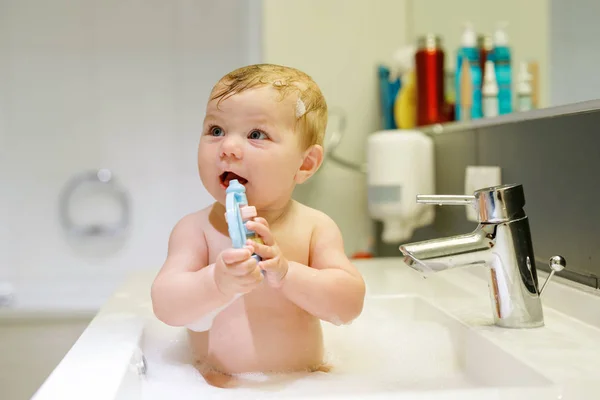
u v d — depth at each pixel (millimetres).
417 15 1579
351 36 1611
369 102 1621
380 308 938
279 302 667
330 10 1603
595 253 768
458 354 764
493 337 692
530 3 1094
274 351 665
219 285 584
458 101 1342
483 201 736
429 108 1444
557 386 523
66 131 1928
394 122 1569
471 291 963
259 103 627
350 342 829
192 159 1963
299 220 700
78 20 1919
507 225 729
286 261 607
